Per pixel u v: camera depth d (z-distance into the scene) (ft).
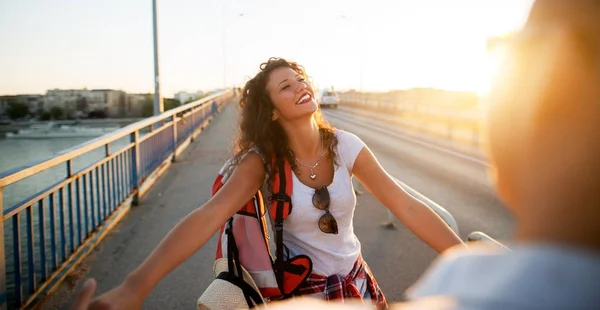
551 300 1.54
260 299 6.41
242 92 7.57
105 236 20.53
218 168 38.40
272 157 7.15
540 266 1.62
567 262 1.59
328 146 7.36
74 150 16.25
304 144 7.29
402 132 73.56
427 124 82.02
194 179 33.76
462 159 44.37
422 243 18.97
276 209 7.11
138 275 5.22
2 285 11.47
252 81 7.44
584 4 1.68
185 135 53.52
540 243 1.70
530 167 1.73
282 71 7.34
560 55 1.69
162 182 32.78
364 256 17.71
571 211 1.67
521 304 1.56
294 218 7.16
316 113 7.63
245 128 7.39
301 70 7.74
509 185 1.83
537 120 1.72
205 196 28.12
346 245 7.45
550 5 1.76
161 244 5.65
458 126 68.44
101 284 15.48
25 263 17.47
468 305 1.65
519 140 1.77
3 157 39.99
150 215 24.03
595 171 1.64
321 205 7.07
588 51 1.66
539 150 1.72
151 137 32.78
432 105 83.20
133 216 23.88
